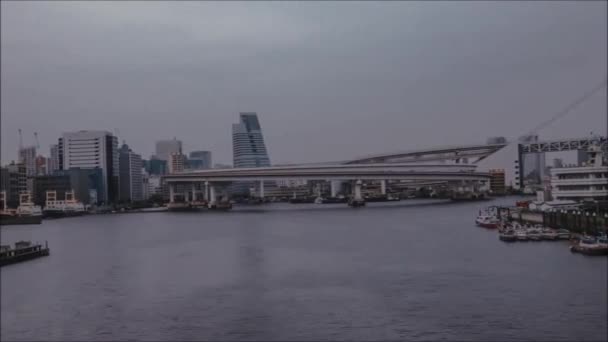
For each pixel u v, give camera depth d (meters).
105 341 67.75
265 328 69.38
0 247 129.50
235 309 77.62
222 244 146.12
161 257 125.94
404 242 138.00
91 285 96.56
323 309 76.12
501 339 63.03
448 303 76.50
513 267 98.50
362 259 112.75
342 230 174.62
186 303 81.69
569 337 63.09
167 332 69.56
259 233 172.50
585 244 110.88
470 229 166.12
